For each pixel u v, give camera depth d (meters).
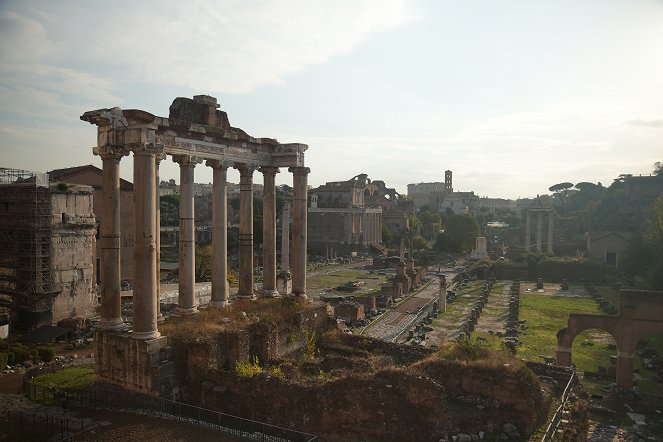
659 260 93.44
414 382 25.19
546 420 28.38
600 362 53.03
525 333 66.00
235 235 157.25
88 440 23.62
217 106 38.06
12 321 59.72
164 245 150.00
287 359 34.12
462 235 174.50
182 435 24.50
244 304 38.84
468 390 28.50
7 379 38.69
